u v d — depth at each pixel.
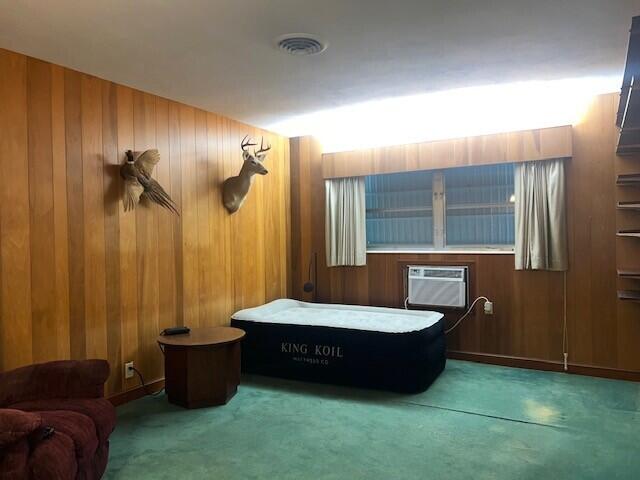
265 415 3.28
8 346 2.80
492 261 4.41
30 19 2.41
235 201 4.46
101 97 3.35
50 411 2.21
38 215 2.96
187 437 2.94
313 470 2.53
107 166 3.39
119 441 2.88
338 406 3.44
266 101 3.98
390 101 4.03
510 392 3.66
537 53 3.00
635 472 2.45
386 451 2.73
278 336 4.11
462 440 2.85
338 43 2.79
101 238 3.35
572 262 4.07
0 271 2.77
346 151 5.04
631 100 2.60
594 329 4.01
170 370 3.50
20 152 2.87
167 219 3.88
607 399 3.47
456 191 4.73
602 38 2.77
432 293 4.62
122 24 2.49
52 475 1.75
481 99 4.00
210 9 2.33
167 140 3.87
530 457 2.62
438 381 3.93
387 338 3.71
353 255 5.01
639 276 3.58
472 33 2.68
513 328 4.34
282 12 2.38
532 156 4.14
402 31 2.63
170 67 3.15
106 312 3.39
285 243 5.39
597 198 3.97
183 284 4.02
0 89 2.77
